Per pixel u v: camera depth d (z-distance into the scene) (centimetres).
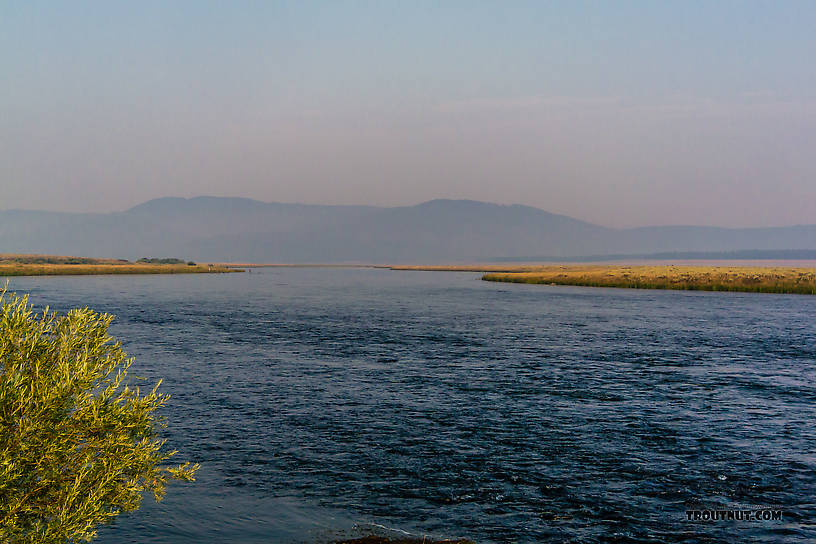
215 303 8200
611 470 1680
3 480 880
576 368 3362
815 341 4494
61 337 1069
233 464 1694
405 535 1254
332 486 1534
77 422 976
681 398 2602
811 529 1317
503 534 1271
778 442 1956
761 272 14575
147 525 1281
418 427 2106
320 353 3856
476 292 11431
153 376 3000
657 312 6944
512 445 1902
